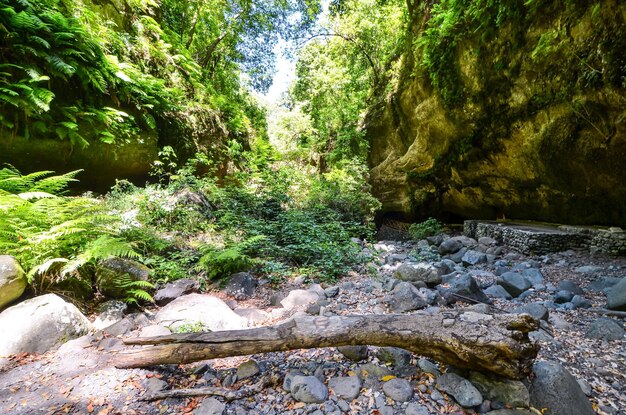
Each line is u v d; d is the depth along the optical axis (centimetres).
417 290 353
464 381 191
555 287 428
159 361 223
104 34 684
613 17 421
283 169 1118
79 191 615
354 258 555
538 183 723
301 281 451
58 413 190
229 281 416
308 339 215
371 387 203
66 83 560
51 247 332
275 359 241
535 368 194
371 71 1480
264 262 464
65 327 271
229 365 237
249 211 775
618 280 414
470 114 781
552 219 771
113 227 421
